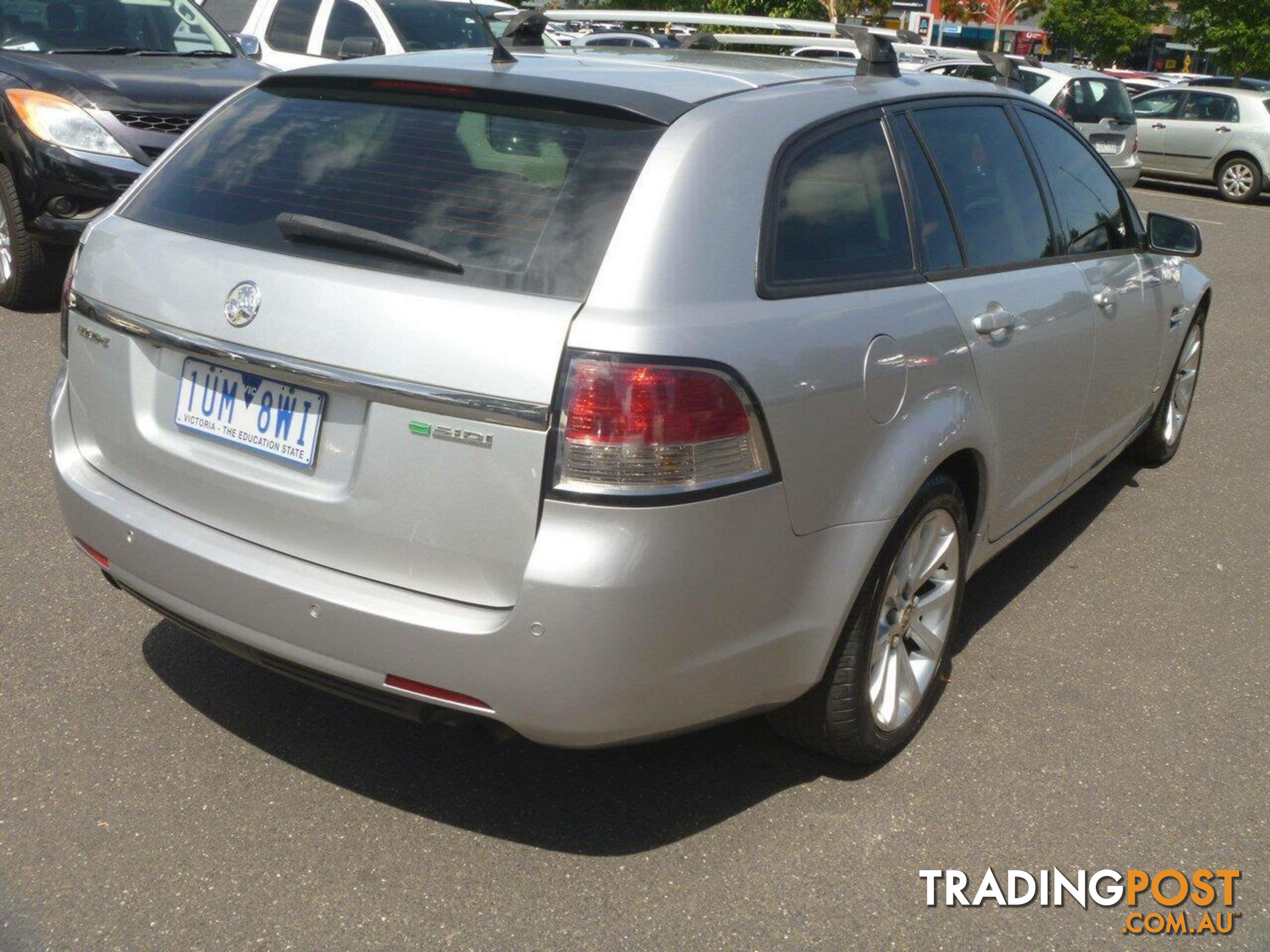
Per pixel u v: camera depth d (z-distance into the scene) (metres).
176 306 2.86
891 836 3.04
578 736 2.57
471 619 2.53
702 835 3.00
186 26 8.39
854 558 2.91
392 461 2.57
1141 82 30.34
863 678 3.08
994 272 3.66
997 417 3.54
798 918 2.74
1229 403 7.46
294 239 2.79
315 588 2.65
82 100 6.86
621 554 2.44
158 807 2.97
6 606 3.87
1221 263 13.08
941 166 3.55
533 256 2.57
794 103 3.06
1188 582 4.73
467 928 2.65
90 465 3.17
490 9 10.99
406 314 2.55
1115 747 3.50
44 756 3.13
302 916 2.65
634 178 2.64
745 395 2.57
